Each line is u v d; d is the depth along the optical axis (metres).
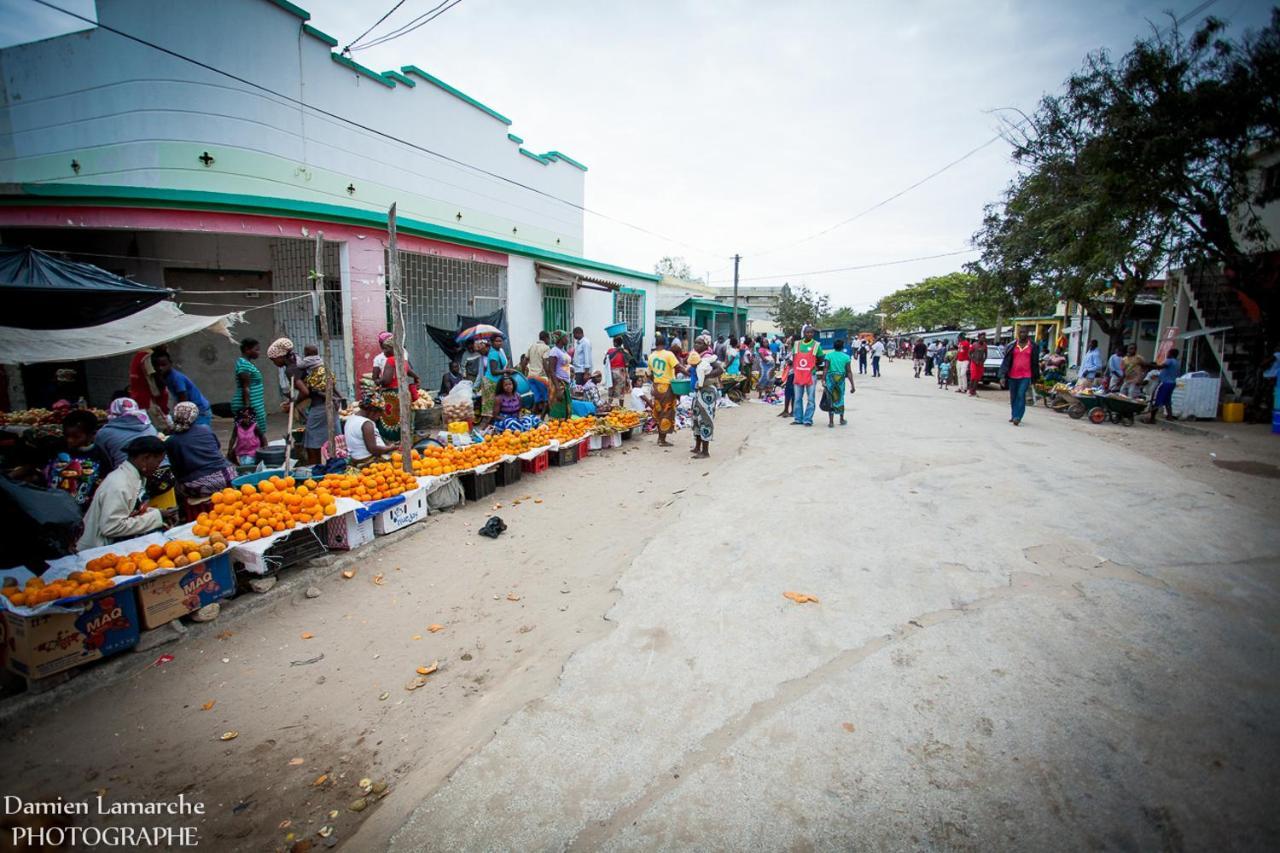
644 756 3.04
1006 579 4.99
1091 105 14.46
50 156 11.20
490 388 9.97
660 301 30.08
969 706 3.36
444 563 5.64
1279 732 3.10
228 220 9.55
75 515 4.00
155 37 10.23
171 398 7.59
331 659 4.07
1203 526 6.23
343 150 12.56
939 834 2.53
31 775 3.01
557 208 19.88
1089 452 10.37
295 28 11.48
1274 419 12.70
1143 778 2.80
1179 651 3.87
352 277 10.63
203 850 2.59
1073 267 16.62
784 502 7.33
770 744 3.10
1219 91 12.07
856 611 4.50
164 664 3.94
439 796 2.82
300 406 7.25
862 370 36.84
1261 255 14.16
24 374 10.62
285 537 5.01
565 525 6.70
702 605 4.67
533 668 3.90
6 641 3.55
